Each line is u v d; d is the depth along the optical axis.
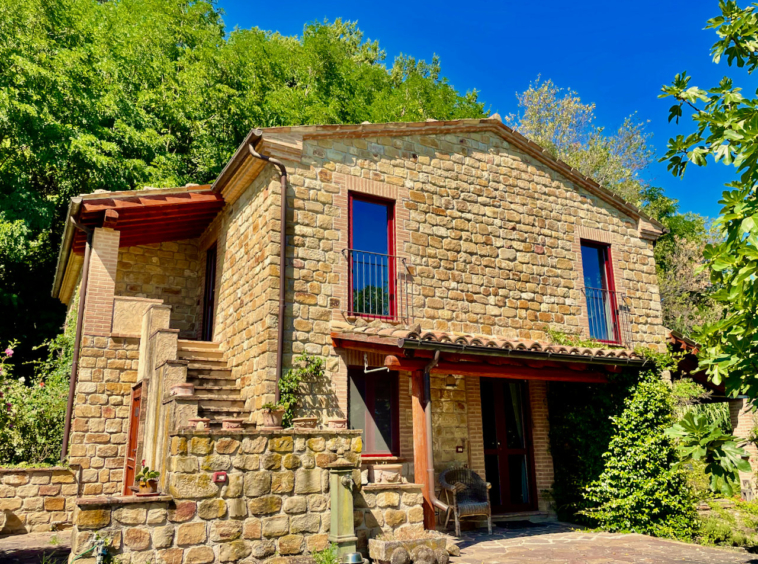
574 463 10.53
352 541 6.35
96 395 9.47
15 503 8.55
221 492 5.91
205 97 18.56
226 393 8.88
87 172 15.41
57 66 15.26
